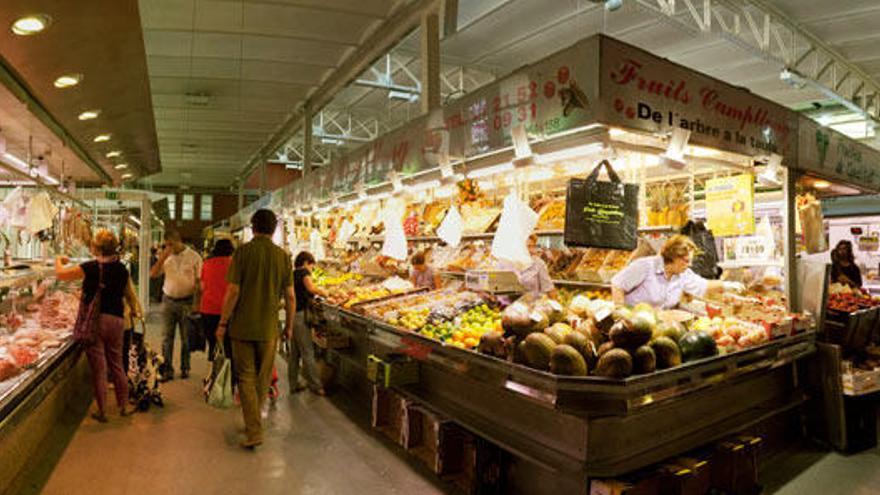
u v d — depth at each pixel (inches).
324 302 249.1
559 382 107.3
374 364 182.2
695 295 160.7
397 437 172.1
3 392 135.9
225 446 166.1
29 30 133.0
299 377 257.1
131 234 618.5
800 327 167.3
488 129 152.5
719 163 170.1
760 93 446.9
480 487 133.3
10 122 197.9
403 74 435.8
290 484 140.4
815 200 221.5
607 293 187.6
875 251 347.9
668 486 120.0
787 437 171.9
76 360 210.7
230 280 166.6
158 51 330.0
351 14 284.2
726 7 300.2
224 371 170.9
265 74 374.3
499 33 347.6
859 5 296.4
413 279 255.4
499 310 173.6
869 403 173.9
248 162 754.8
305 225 460.4
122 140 296.8
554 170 184.9
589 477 112.7
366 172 255.3
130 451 161.2
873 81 406.9
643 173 183.6
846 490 141.3
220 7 272.8
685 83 136.6
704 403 136.9
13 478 136.8
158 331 385.1
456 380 156.3
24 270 208.4
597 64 116.4
